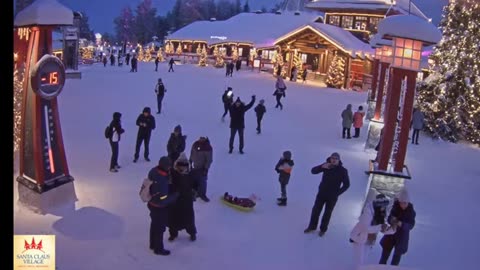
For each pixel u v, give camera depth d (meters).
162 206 8.40
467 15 23.78
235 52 55.97
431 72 25.28
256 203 11.73
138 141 14.62
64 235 9.04
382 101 18.95
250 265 8.53
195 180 9.36
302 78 42.69
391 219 8.44
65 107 23.86
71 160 14.35
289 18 62.88
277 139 19.98
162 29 111.75
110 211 10.38
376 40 19.73
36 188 10.02
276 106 27.92
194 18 118.75
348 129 21.41
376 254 9.62
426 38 10.73
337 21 48.91
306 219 11.03
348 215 11.59
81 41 80.62
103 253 8.45
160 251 8.56
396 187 11.18
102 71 46.38
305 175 14.80
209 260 8.55
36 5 10.05
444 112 24.02
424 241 10.60
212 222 10.34
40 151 10.08
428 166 18.48
